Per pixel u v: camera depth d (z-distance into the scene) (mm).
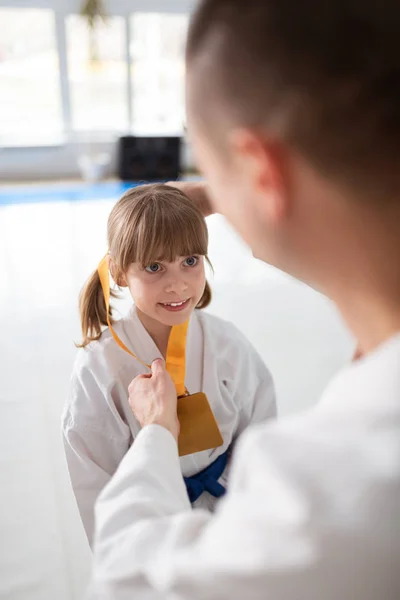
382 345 395
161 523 491
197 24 382
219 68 359
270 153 353
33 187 6121
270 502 344
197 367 1209
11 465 2090
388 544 331
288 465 339
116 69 6309
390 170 332
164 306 1062
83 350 1197
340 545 329
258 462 351
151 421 748
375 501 327
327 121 330
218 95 365
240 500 365
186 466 1191
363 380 355
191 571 375
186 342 1187
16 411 2395
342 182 342
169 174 6359
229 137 371
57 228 4969
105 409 1157
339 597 344
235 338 1256
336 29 319
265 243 407
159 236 996
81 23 5953
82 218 5234
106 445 1176
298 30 325
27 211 5434
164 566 408
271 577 344
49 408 2414
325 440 342
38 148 6305
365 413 340
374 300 380
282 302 3504
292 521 331
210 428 1043
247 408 1293
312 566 334
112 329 1122
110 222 1090
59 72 6113
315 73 324
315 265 391
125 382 1154
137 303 1081
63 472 2061
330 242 370
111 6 5984
